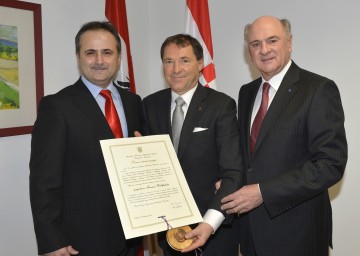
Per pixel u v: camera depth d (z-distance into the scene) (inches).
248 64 110.9
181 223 57.5
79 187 61.9
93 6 102.1
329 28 98.2
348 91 97.4
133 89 100.3
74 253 59.5
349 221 100.9
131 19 119.3
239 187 63.4
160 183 60.2
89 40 64.0
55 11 91.0
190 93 70.4
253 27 66.5
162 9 124.7
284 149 62.8
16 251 85.1
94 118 62.4
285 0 103.1
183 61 68.3
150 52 128.3
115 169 59.1
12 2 78.8
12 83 80.3
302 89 63.2
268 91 67.9
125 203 56.9
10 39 79.2
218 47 115.1
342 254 102.6
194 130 67.0
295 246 64.4
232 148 66.1
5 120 79.4
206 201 67.1
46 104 61.4
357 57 95.5
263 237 65.2
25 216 86.8
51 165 58.4
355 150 98.1
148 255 122.0
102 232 62.4
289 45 68.2
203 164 67.1
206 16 99.3
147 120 73.0
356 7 94.5
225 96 70.7
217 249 69.7
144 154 61.9
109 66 64.8
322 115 60.2
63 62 93.6
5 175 82.0
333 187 102.0
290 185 59.8
